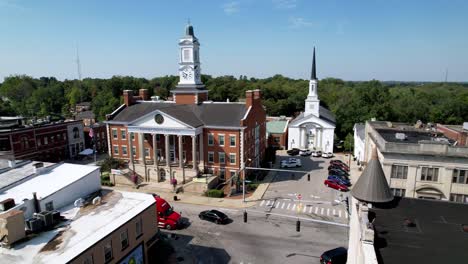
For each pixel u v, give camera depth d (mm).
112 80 153000
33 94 143875
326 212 39375
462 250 13914
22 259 18781
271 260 28641
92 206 26688
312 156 70375
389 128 48844
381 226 16141
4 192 26016
